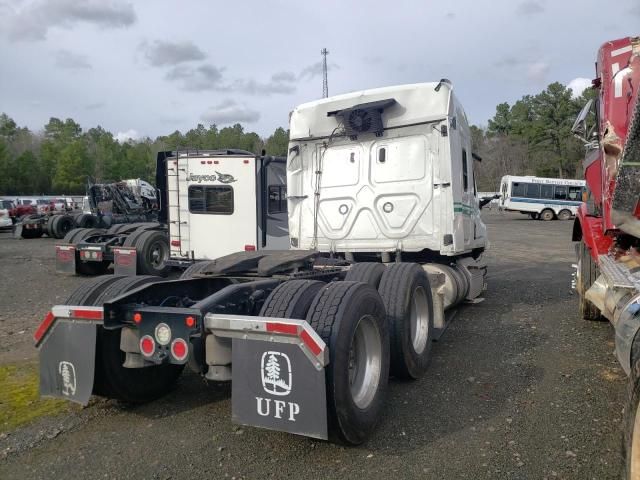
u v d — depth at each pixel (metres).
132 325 3.76
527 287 10.29
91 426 4.04
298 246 7.97
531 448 3.57
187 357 3.46
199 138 102.56
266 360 3.25
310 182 7.84
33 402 4.54
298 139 7.85
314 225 7.80
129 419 4.16
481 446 3.62
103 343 4.00
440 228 6.96
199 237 11.44
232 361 3.34
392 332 4.67
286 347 3.19
